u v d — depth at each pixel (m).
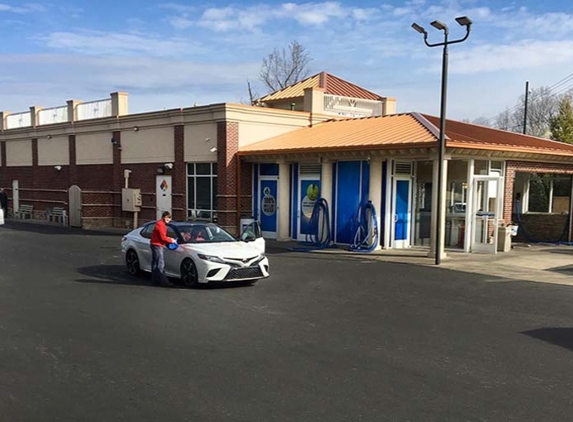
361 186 19.22
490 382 6.01
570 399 5.53
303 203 21.28
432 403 5.37
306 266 15.14
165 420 4.92
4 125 36.47
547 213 22.45
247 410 5.16
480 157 17.83
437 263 15.52
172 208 24.78
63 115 31.39
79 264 15.27
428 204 19.56
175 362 6.60
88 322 8.57
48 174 32.88
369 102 28.03
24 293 10.96
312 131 23.12
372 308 9.82
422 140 16.77
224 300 10.43
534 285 12.34
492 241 18.03
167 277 12.38
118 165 27.62
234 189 22.38
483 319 9.03
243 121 22.50
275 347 7.27
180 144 24.12
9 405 5.24
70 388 5.71
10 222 32.44
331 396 5.53
